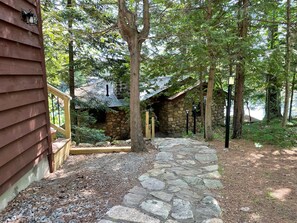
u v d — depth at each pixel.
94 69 7.64
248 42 5.07
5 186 2.21
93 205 2.34
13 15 2.41
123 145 5.08
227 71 6.59
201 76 7.05
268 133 6.14
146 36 4.41
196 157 4.26
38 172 3.00
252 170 3.64
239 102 6.17
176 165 3.78
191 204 2.47
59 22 5.69
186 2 5.49
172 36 5.36
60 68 7.55
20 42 2.54
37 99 2.95
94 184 2.90
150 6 5.46
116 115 10.50
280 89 8.98
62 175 3.23
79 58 7.42
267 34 6.92
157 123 10.84
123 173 3.33
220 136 6.70
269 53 5.53
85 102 7.86
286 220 2.25
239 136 6.24
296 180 3.24
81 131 6.95
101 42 7.05
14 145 2.38
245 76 6.32
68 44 6.73
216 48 5.06
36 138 2.91
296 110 11.46
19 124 2.48
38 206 2.27
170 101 10.55
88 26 6.47
